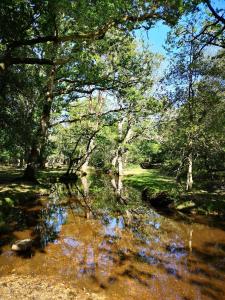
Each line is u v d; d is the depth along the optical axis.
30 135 22.27
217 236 14.09
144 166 56.25
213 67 22.14
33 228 14.02
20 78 20.33
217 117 22.47
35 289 8.17
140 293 8.48
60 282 8.77
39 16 14.21
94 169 61.38
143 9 13.70
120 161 44.06
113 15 13.37
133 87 29.34
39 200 20.70
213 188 25.20
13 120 20.78
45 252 11.12
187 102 22.97
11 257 10.38
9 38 14.75
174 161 28.31
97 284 8.84
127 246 12.41
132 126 39.50
